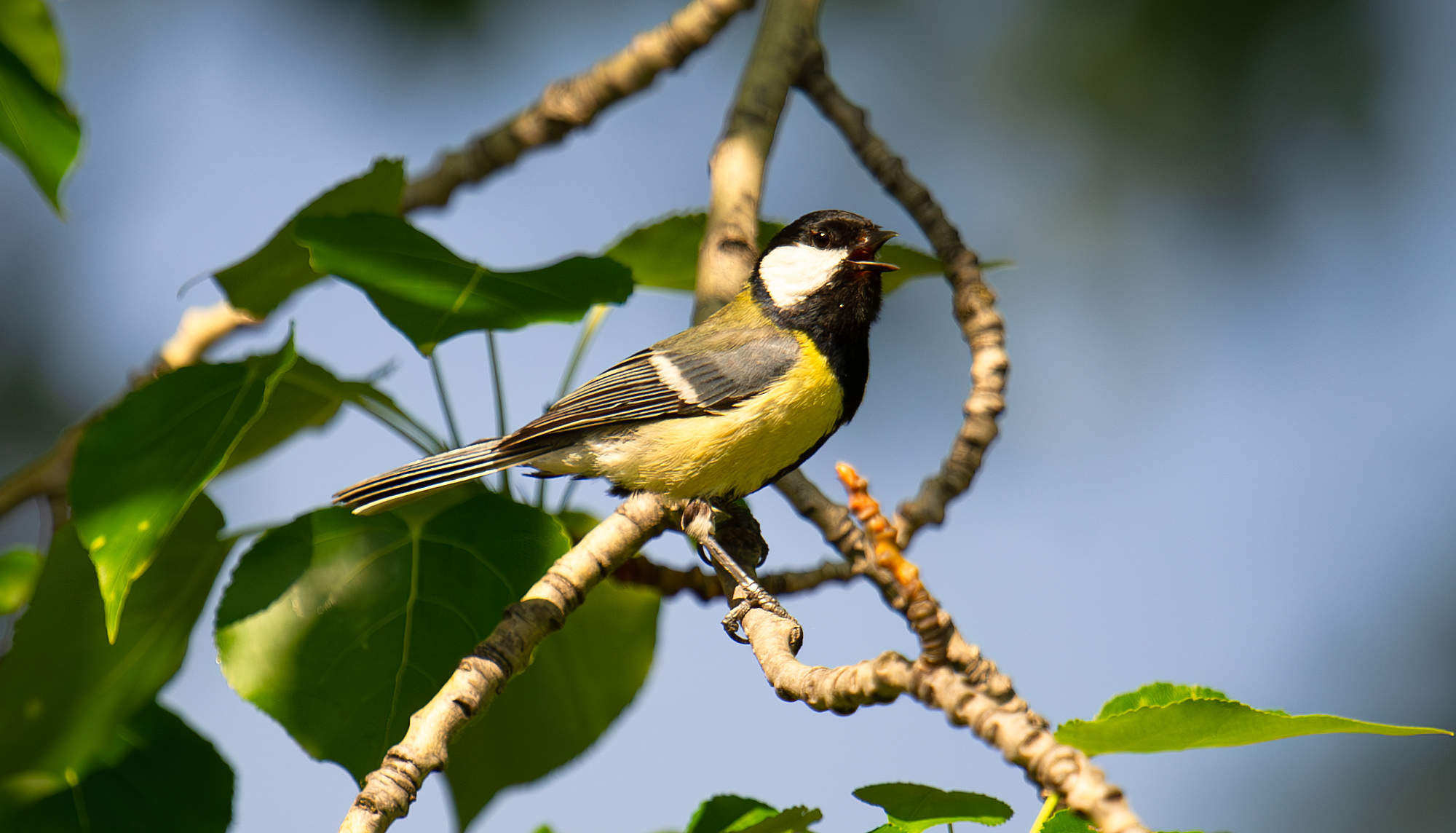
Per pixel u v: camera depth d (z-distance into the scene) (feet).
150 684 23.54
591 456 24.84
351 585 20.67
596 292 22.11
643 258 27.86
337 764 19.56
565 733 25.39
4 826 22.54
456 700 17.79
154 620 23.34
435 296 21.50
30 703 22.77
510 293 21.83
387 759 17.25
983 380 25.14
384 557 20.97
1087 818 13.19
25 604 26.43
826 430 25.46
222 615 20.12
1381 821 36.04
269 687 19.86
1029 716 13.73
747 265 25.89
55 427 40.47
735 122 27.86
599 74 30.14
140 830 23.00
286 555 20.68
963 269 26.66
